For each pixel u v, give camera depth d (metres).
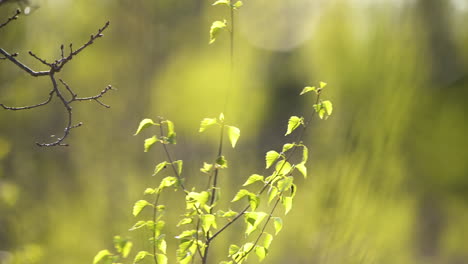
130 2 12.91
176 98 11.42
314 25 14.34
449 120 13.35
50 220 8.95
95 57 12.54
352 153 6.60
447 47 12.52
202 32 13.06
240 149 7.39
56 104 11.16
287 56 16.94
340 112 7.59
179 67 12.25
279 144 10.51
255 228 3.53
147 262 3.53
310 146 7.49
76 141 9.96
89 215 8.52
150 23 12.75
